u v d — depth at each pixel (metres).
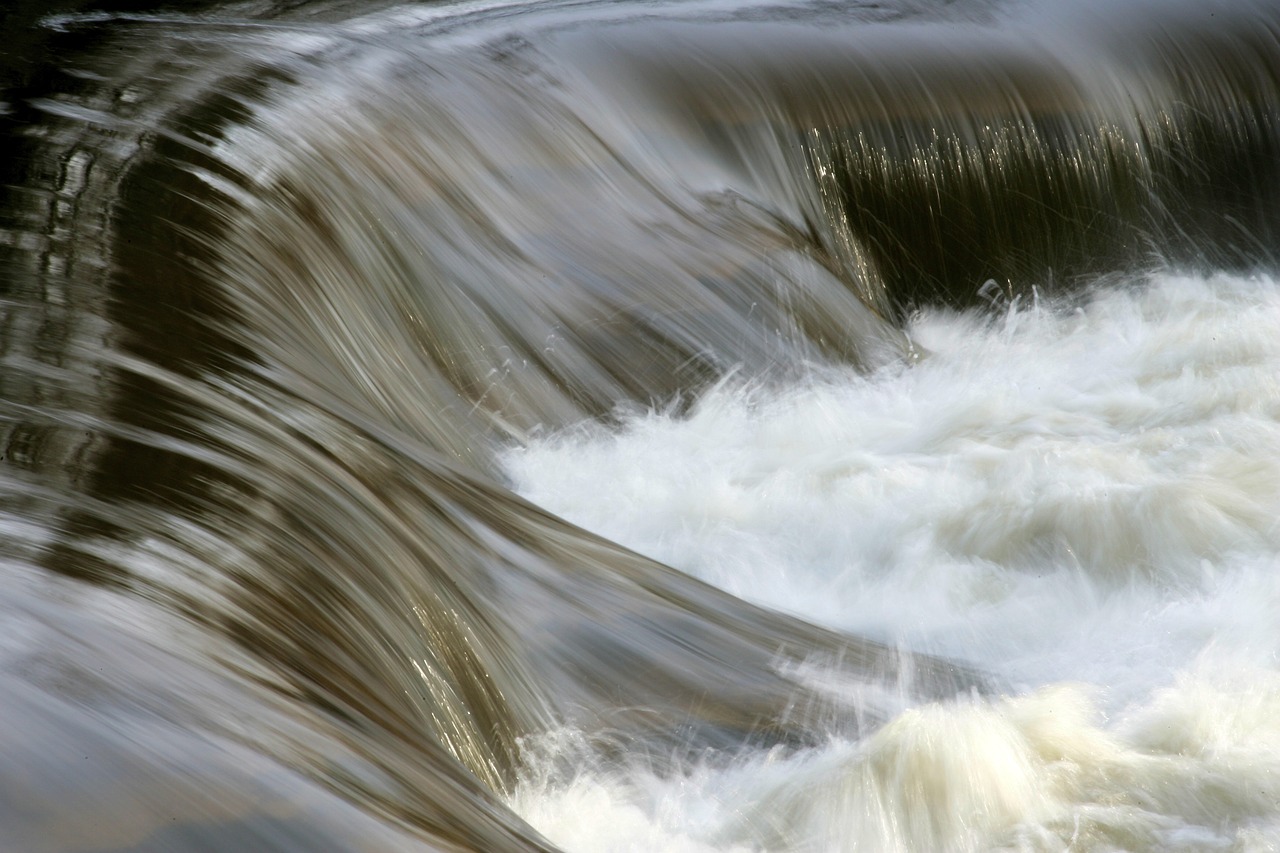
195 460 10.59
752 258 24.45
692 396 21.02
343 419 13.67
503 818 8.10
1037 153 30.41
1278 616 14.13
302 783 6.80
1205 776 10.25
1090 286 30.53
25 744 6.23
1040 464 18.16
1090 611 15.06
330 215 19.67
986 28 32.12
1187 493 16.53
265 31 28.42
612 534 16.95
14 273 14.16
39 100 21.48
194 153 19.23
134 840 5.88
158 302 14.26
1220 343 23.31
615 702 11.19
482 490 14.11
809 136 28.41
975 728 10.23
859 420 20.69
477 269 21.30
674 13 31.05
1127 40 32.62
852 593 15.78
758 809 9.79
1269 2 34.69
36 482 9.29
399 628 10.40
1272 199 33.00
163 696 7.06
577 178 24.81
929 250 29.39
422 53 27.19
